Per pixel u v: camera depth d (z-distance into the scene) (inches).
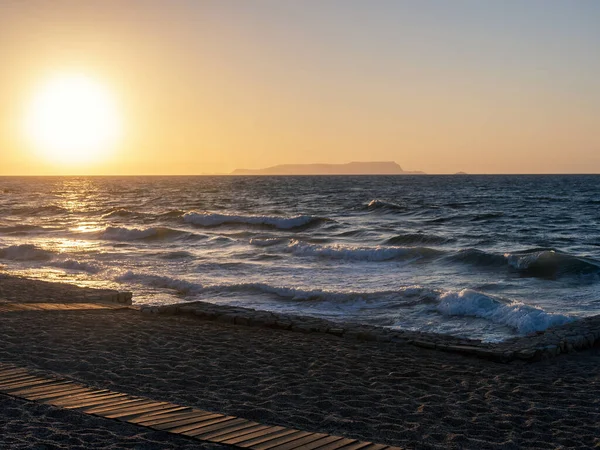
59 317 529.7
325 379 367.9
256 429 256.4
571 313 621.6
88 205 2807.6
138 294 736.3
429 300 634.8
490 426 292.5
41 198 3656.5
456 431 284.8
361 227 1534.2
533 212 2111.2
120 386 337.4
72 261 959.0
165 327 510.3
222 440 243.1
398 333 491.5
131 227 1465.3
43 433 248.1
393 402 326.6
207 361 403.5
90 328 490.9
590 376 390.0
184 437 247.4
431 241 1222.3
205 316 560.7
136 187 5910.4
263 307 650.8
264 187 5551.2
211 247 1166.3
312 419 292.8
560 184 5743.1
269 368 389.7
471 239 1244.5
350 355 429.7
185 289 764.0
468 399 335.0
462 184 6067.9
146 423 260.4
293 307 647.1
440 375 385.7
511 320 555.2
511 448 265.1
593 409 321.1
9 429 251.9
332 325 517.7
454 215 1865.2
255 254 1053.8
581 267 822.5
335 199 3243.1
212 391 335.6
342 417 298.7
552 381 376.8
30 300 609.3
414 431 281.6
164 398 317.1
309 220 1551.4
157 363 392.8
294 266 922.7
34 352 406.3
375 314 605.6
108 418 265.9
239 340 471.2
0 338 443.2
